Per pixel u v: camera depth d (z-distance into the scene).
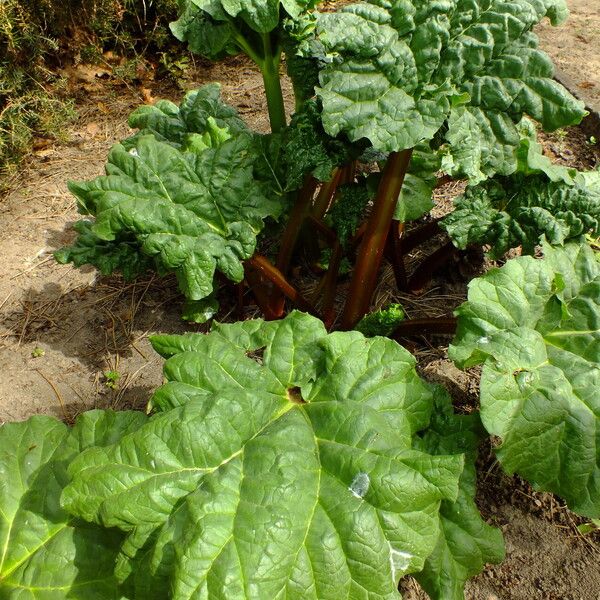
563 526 2.13
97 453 1.57
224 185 2.22
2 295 3.07
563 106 1.99
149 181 2.16
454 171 2.02
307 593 1.38
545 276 1.93
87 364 2.71
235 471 1.51
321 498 1.49
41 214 3.60
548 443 1.70
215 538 1.37
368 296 2.47
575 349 1.83
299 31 2.15
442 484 1.45
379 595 1.41
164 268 2.26
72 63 4.93
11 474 1.93
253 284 2.63
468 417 1.91
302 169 2.15
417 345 2.66
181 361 1.75
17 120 4.07
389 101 1.95
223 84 4.83
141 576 1.46
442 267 3.00
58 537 1.78
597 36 5.10
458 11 1.99
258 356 2.62
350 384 1.72
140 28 5.09
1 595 1.72
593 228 2.17
